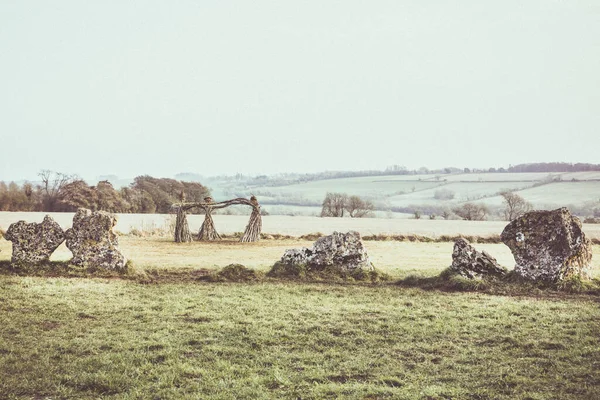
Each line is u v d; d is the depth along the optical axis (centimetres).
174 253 2975
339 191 15150
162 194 9131
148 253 2953
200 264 2439
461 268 1998
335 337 1298
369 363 1120
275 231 4678
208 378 1030
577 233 1944
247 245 3509
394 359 1147
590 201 11112
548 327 1384
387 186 15650
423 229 5484
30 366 1074
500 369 1081
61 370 1060
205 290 1853
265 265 2420
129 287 1872
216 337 1291
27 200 8400
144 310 1542
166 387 989
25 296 1670
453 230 5350
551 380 1018
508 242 2000
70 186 8362
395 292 1855
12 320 1404
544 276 1911
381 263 2656
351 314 1525
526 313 1534
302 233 4412
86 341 1238
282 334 1320
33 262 2128
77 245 2148
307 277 2109
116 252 2144
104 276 2081
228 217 7619
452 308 1605
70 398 944
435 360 1152
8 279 1938
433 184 15338
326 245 2180
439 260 2819
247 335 1301
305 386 998
